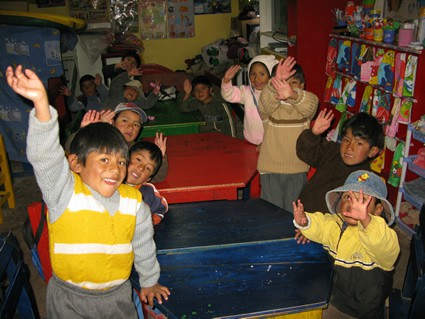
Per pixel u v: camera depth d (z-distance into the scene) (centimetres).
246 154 308
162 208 214
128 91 422
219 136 350
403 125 351
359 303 194
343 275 193
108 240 155
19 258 186
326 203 213
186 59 799
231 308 156
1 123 443
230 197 263
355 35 415
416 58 316
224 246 189
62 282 159
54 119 140
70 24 434
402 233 338
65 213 151
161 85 490
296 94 256
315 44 484
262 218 212
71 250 152
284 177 279
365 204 167
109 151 151
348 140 218
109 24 752
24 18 410
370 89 391
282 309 155
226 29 807
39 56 426
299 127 270
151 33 783
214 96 411
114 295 163
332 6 471
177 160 300
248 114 327
